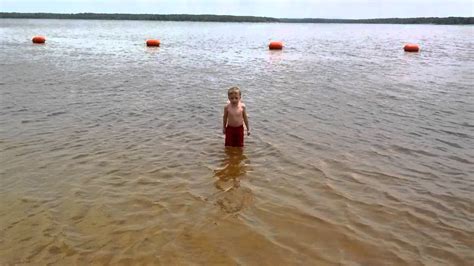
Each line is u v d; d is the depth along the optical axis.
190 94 7.44
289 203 3.05
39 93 7.06
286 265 2.29
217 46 22.19
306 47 22.62
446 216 2.91
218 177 3.51
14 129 4.78
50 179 3.37
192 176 3.52
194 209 2.91
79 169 3.61
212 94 7.49
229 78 9.73
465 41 30.31
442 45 24.94
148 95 7.23
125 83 8.58
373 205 3.05
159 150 4.19
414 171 3.76
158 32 42.19
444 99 7.28
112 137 4.60
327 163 3.91
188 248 2.43
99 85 8.19
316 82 9.23
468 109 6.45
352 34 47.75
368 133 4.99
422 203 3.10
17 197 3.02
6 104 6.08
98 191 3.17
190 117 5.63
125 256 2.33
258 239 2.54
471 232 2.69
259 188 3.30
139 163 3.80
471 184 3.49
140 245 2.45
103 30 44.22
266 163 3.88
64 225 2.64
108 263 2.26
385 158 4.10
